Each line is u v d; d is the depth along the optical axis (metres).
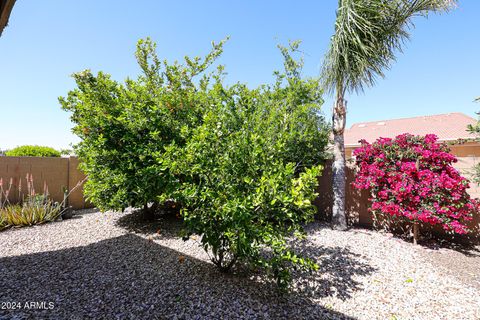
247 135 2.64
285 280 2.19
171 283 2.43
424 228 4.20
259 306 2.06
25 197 5.46
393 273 2.79
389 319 1.95
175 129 4.00
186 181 2.53
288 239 3.88
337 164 4.80
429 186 3.74
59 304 2.04
